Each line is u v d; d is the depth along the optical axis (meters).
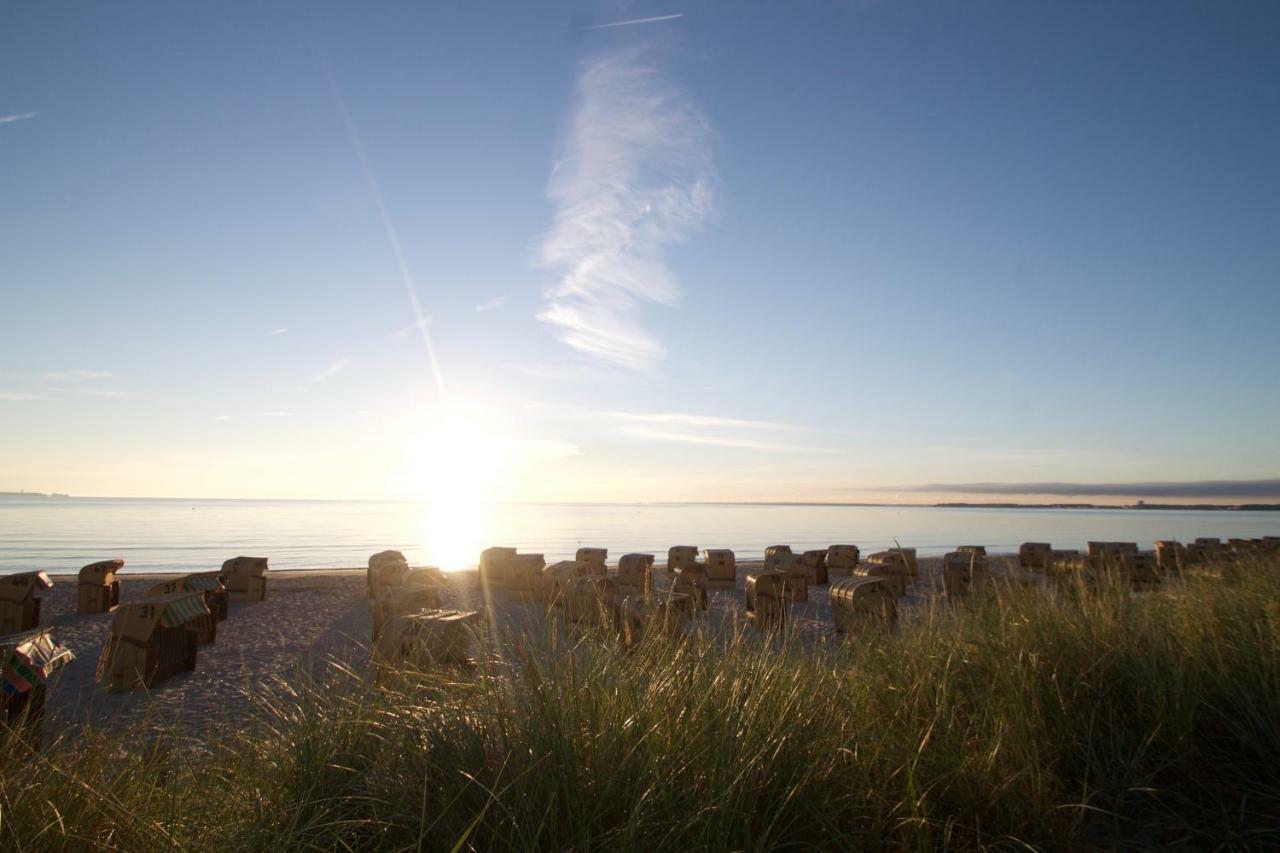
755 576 11.12
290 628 14.23
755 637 4.64
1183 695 3.81
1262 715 3.67
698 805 2.74
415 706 3.56
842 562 24.06
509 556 19.17
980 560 9.73
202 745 4.23
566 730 3.01
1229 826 3.08
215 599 14.71
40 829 2.60
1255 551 10.28
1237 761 3.60
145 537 53.25
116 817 2.79
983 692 4.09
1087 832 3.16
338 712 3.63
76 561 32.88
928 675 4.25
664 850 2.55
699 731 3.13
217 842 2.68
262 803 2.94
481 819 2.64
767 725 3.25
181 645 10.02
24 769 2.89
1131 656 4.20
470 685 3.76
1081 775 3.58
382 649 5.29
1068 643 4.38
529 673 3.37
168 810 2.89
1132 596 5.69
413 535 62.44
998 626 4.87
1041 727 3.70
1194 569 7.09
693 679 3.58
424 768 2.96
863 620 5.75
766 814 2.82
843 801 3.04
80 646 12.08
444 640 5.13
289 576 23.47
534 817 2.66
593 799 2.78
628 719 3.16
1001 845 2.99
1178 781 3.50
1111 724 3.65
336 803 2.98
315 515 122.00
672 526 88.00
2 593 12.77
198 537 54.19
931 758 3.40
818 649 4.69
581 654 3.82
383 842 2.69
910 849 2.95
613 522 100.94
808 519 127.62
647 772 2.84
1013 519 147.25
